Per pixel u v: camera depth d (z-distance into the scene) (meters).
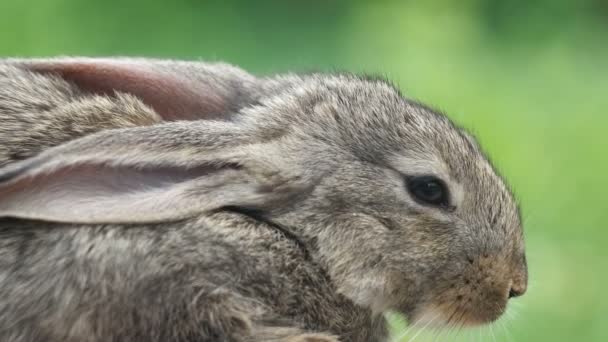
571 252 3.05
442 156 2.77
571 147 3.18
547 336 2.99
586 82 3.59
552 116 3.32
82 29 3.29
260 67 3.41
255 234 2.74
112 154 2.72
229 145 2.74
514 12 4.03
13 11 3.21
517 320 2.95
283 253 2.74
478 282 2.77
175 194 2.73
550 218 3.08
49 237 2.71
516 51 3.78
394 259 2.76
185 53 3.38
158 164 2.73
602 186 3.11
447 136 2.77
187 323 2.72
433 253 2.76
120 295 2.71
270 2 3.70
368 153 2.76
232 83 2.79
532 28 3.98
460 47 3.66
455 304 2.77
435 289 2.76
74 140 2.72
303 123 2.76
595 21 4.10
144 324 2.72
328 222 2.75
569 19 4.09
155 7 3.46
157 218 2.72
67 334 2.71
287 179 2.75
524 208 3.08
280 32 3.59
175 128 2.73
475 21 3.94
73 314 2.71
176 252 2.72
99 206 2.72
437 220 2.76
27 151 2.73
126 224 2.72
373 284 2.75
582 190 3.11
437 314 2.77
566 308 3.01
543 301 3.01
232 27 3.55
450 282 2.77
